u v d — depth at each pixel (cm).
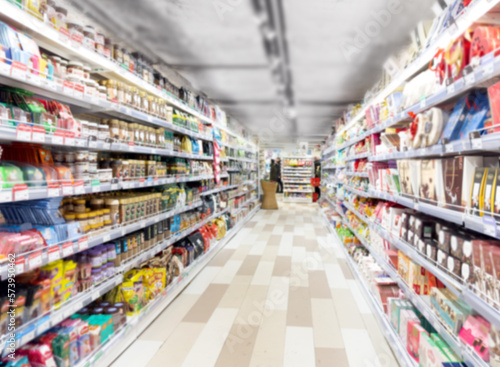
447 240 174
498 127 133
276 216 945
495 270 127
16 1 153
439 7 230
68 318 202
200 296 343
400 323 229
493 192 130
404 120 282
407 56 266
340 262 470
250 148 1020
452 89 154
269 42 320
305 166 1427
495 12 142
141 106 290
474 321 148
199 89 518
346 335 261
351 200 528
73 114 260
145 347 243
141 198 284
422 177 208
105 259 231
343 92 527
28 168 168
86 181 208
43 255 161
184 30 288
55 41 178
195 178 436
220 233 561
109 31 290
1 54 143
